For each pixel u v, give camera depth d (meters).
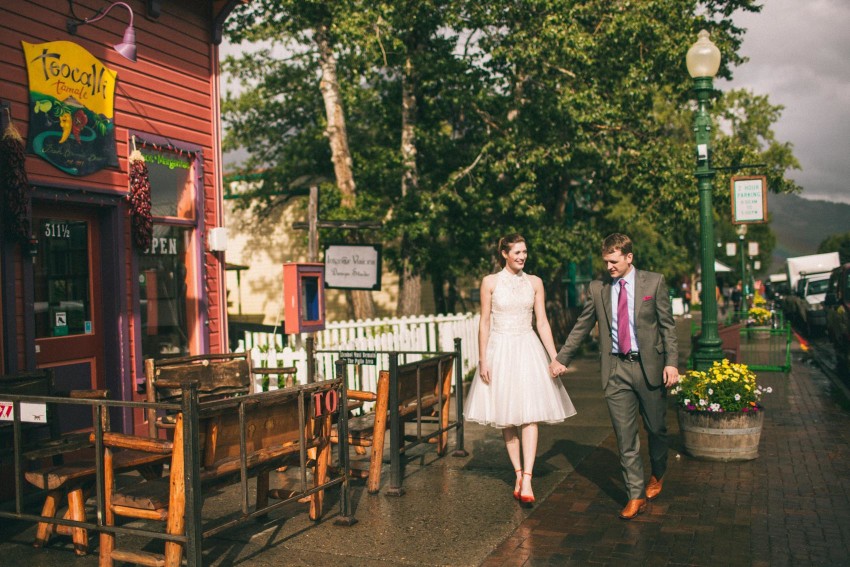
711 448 7.00
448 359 7.44
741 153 18.95
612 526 5.22
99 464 4.34
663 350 5.44
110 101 7.29
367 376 10.12
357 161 18.98
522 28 14.45
